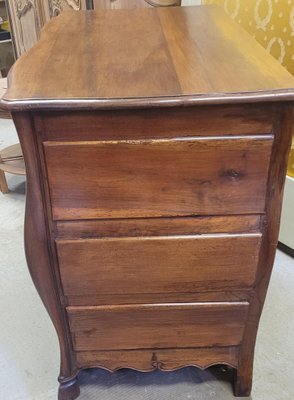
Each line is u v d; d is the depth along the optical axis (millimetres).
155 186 728
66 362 966
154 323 908
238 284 845
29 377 1105
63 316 889
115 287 846
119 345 944
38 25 2576
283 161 705
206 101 629
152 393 1055
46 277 824
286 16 1360
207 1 1727
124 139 682
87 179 717
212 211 755
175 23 1113
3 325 1262
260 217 765
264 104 648
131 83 693
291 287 1391
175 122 667
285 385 1068
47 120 660
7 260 1530
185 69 755
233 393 1046
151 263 813
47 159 695
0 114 1553
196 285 846
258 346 1175
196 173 714
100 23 1151
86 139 681
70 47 926
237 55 831
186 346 950
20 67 792
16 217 1788
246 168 709
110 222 766
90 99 633
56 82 706
